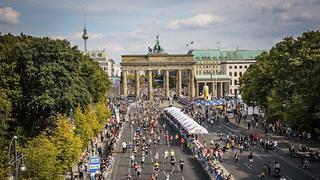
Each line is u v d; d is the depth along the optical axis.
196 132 113.62
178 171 92.81
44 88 94.94
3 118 80.69
